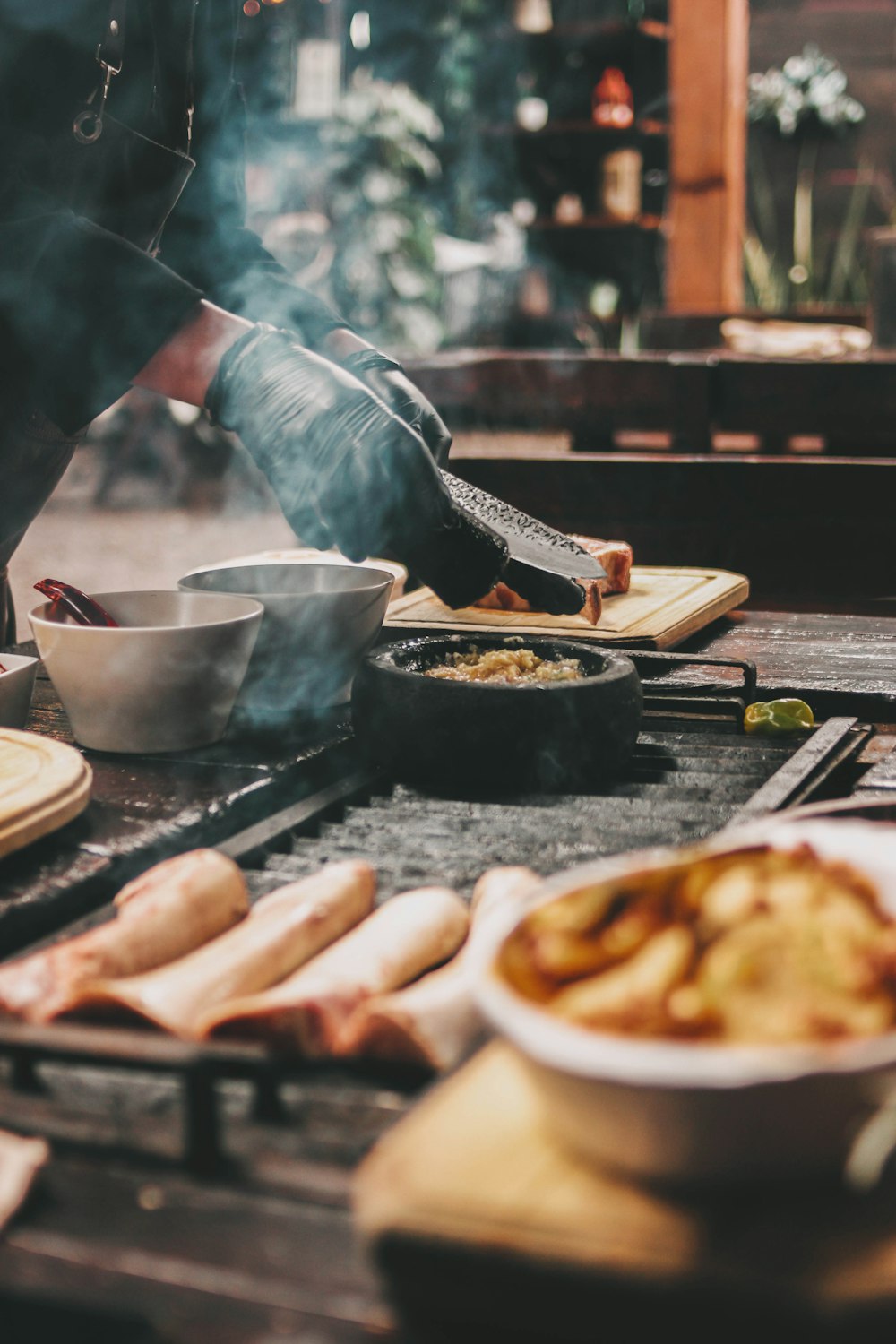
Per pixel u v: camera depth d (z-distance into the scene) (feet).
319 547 3.71
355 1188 1.86
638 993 1.69
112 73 4.75
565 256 19.25
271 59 19.95
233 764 3.90
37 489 5.42
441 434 4.62
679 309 16.28
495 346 19.98
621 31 17.79
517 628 5.49
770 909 1.78
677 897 1.87
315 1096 2.16
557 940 1.81
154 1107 2.18
